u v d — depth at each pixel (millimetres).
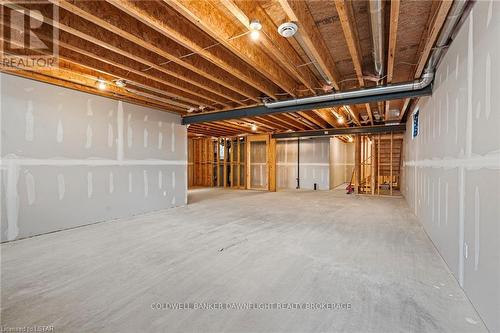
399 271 2436
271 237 3547
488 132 1671
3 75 3375
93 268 2521
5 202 3402
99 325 1647
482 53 1782
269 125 8055
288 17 2334
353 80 4145
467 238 2018
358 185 8516
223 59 3160
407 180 6605
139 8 2152
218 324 1659
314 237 3541
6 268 2521
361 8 2373
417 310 1801
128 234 3730
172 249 3070
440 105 2982
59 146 3982
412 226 4145
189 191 9516
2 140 3377
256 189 10125
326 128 8477
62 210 4012
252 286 2154
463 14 2133
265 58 3289
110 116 4750
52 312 1785
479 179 1809
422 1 2271
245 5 2164
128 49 2918
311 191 9422
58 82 3902
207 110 5828
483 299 1685
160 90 4320
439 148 3010
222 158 11641
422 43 2924
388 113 6406
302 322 1672
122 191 4941
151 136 5570
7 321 1681
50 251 3010
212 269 2494
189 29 2680
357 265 2578
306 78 3676
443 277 2314
